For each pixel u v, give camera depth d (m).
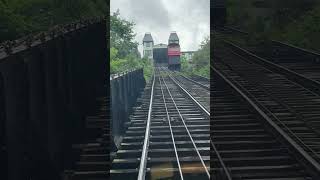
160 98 30.52
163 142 16.97
